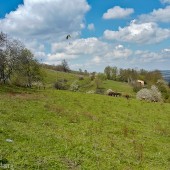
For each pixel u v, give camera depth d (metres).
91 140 28.64
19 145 21.75
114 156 24.47
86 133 32.03
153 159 26.47
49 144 23.69
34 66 102.12
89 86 161.25
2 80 95.06
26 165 18.19
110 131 35.62
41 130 28.92
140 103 71.88
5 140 22.23
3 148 20.27
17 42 97.62
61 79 167.12
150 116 54.25
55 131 30.11
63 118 39.34
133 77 182.50
